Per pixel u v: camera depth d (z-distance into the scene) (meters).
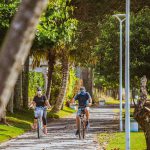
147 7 68.69
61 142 41.72
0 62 6.80
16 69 6.88
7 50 6.85
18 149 36.22
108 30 75.56
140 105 30.75
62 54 86.44
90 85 153.62
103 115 94.94
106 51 76.06
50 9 43.19
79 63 93.56
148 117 30.59
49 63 87.19
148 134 30.75
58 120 77.00
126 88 30.67
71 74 112.12
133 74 69.12
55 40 43.91
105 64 77.19
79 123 44.31
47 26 43.38
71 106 109.12
